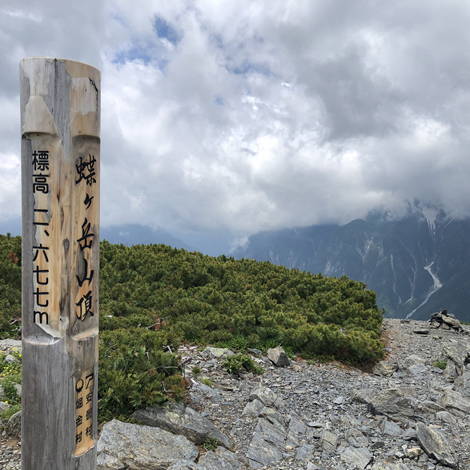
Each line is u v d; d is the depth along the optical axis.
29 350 1.24
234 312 5.33
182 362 3.65
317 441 2.57
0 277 4.86
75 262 1.25
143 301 5.47
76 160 1.23
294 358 4.42
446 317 7.65
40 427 1.25
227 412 2.82
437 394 3.53
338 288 7.24
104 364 2.63
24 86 1.20
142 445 2.08
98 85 1.28
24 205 1.23
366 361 4.62
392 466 2.23
